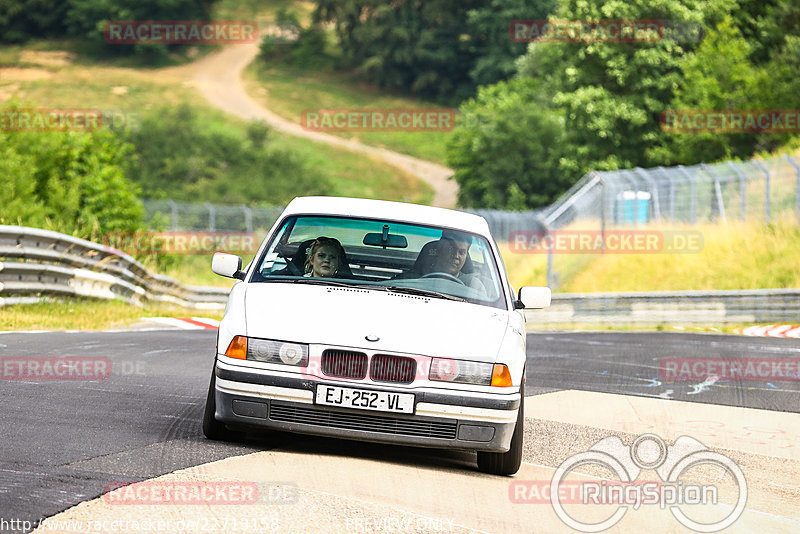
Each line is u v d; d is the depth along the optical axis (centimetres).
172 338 2733
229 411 1195
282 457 1189
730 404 2086
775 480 1382
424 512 1018
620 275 6022
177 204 7019
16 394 1511
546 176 12962
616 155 10038
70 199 4775
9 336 2364
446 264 1392
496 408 1191
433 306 1293
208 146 18762
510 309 1366
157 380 1828
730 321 4988
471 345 1214
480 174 14538
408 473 1188
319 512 967
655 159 9656
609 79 10075
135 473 1050
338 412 1179
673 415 1884
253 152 19188
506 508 1084
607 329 4975
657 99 9950
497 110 13988
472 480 1202
